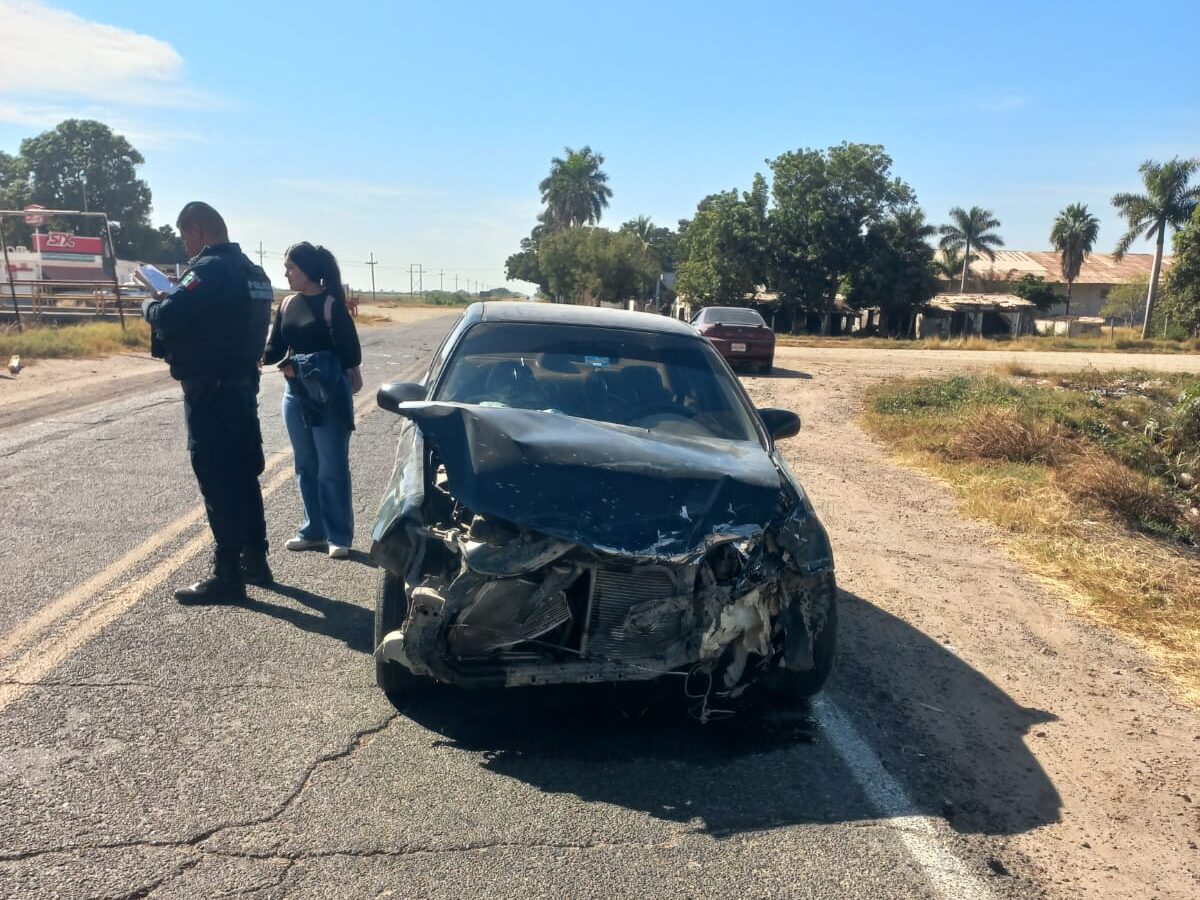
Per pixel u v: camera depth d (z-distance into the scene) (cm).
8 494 691
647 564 353
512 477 366
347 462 580
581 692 420
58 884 269
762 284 5884
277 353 566
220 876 278
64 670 408
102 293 2680
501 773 349
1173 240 5034
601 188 9075
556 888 284
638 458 390
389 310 7188
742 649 378
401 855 295
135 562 553
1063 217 7069
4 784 318
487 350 505
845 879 299
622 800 336
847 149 5494
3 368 1483
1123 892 304
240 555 507
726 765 367
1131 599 602
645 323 556
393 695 402
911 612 568
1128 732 423
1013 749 400
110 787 321
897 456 1102
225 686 403
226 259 478
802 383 1798
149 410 1100
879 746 393
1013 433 1054
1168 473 1060
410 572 364
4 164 9000
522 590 351
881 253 5488
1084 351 3606
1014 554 707
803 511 405
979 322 5916
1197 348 3850
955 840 326
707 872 297
